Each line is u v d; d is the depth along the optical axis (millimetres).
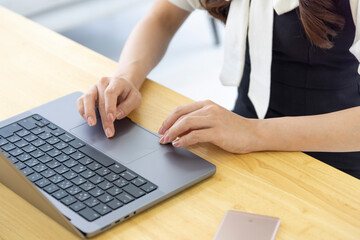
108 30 3236
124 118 1020
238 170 887
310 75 1195
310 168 891
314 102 1227
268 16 1140
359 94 1227
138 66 1177
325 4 1043
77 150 916
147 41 1272
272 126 953
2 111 1051
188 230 763
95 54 1243
